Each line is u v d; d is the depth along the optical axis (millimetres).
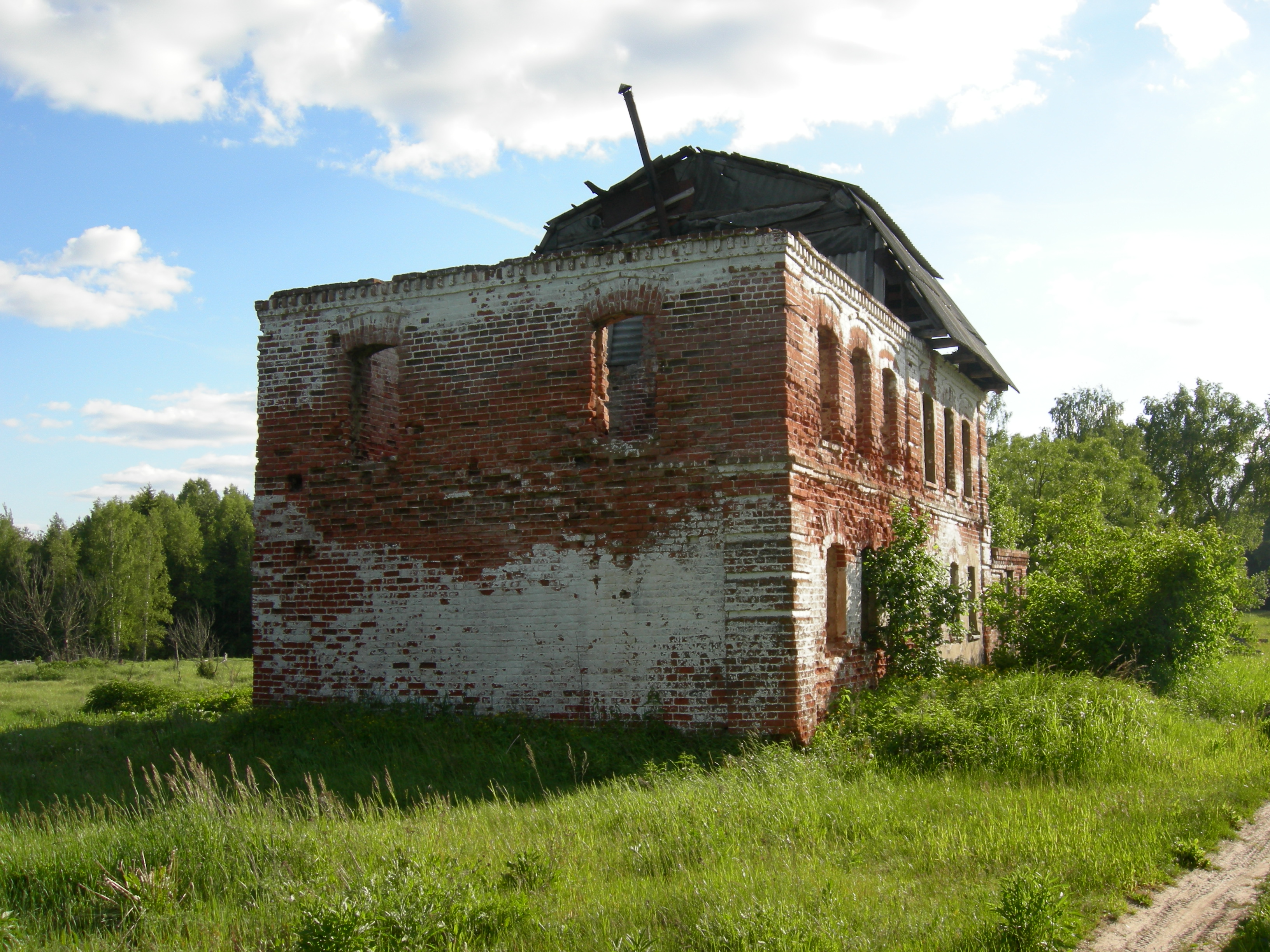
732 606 11828
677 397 12328
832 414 13891
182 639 47906
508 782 10180
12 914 5957
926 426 19094
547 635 12602
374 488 13664
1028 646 17469
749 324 12117
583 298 12875
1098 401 63812
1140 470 48312
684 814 8047
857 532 14289
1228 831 8297
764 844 7559
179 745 12242
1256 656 23812
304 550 13930
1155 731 11570
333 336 14117
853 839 7742
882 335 16172
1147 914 6375
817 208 17781
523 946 5535
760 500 11852
